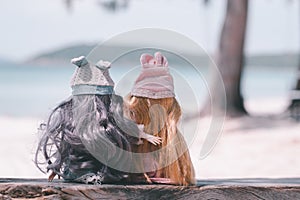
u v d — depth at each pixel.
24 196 5.20
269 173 11.83
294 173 11.74
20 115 31.62
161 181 5.42
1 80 92.75
